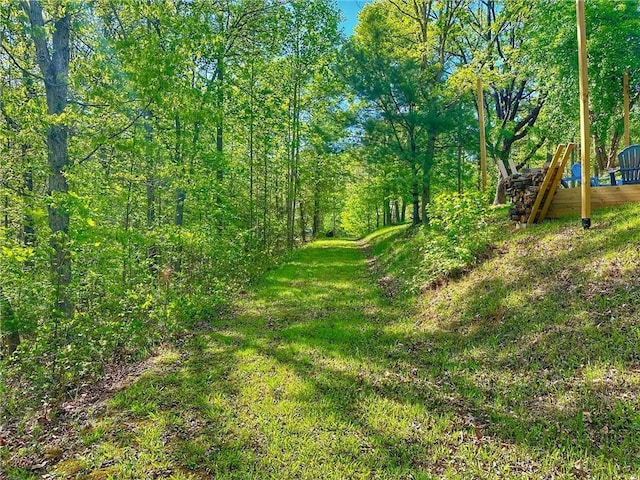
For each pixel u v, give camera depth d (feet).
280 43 52.21
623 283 15.21
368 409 12.39
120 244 25.64
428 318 20.59
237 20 44.01
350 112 43.62
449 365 15.06
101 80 26.14
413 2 51.72
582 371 12.19
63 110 24.94
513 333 15.79
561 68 32.65
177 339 21.58
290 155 62.49
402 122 41.78
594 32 30.60
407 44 52.37
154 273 28.76
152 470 10.18
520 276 19.57
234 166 44.42
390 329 20.18
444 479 9.04
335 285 33.24
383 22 45.85
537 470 9.02
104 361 19.12
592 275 16.62
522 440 10.09
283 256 53.57
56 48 24.94
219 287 29.58
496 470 9.16
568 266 18.15
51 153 24.91
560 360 13.08
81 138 28.60
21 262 19.10
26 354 17.44
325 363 16.42
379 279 34.19
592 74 31.86
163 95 25.73
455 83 43.60
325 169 77.20
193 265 33.78
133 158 34.01
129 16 32.01
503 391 12.58
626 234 18.04
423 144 42.24
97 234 22.12
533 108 52.34
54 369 16.63
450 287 22.94
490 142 46.44
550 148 52.39
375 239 71.82
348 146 45.85
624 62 29.78
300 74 57.21
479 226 24.77
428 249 28.81
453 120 39.42
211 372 16.29
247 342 19.85
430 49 50.11
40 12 23.99
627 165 22.59
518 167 57.67
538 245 21.38
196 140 36.73
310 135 60.75
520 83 50.80
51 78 24.77
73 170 25.22
